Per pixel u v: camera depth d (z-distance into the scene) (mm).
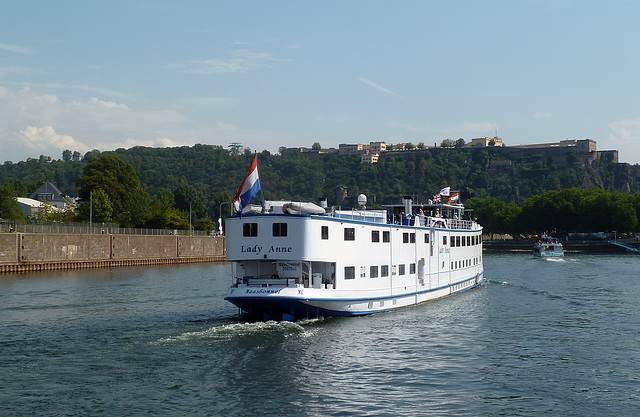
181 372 34812
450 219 68125
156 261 136750
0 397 30812
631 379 34781
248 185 44188
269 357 37781
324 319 47375
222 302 62312
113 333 44875
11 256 100625
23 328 47250
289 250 43375
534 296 67750
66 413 28812
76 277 94062
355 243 47781
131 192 182875
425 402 30828
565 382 34188
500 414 29422
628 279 91500
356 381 33781
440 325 48719
